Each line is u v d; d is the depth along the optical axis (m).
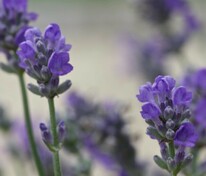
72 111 0.54
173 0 0.79
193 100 0.50
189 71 0.60
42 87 0.42
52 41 0.42
